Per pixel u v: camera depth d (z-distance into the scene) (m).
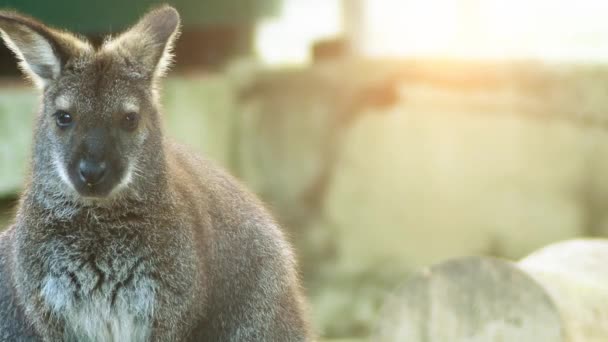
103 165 7.94
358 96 17.83
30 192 8.23
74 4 16.53
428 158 17.36
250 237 9.01
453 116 17.23
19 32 8.08
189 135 17.44
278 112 18.17
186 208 8.37
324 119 17.98
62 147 8.05
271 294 9.09
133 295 8.21
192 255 8.29
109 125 8.04
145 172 8.18
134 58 8.27
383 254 17.58
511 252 16.91
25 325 8.72
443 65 17.33
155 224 8.17
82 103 8.02
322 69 17.98
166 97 17.23
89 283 8.20
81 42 8.34
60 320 8.24
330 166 18.02
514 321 9.01
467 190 17.11
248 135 18.22
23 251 8.17
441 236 17.25
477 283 9.20
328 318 17.42
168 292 8.20
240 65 18.16
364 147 17.78
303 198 18.14
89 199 8.09
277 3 18.25
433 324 9.45
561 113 16.70
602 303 9.16
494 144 16.97
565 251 10.39
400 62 17.59
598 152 16.53
